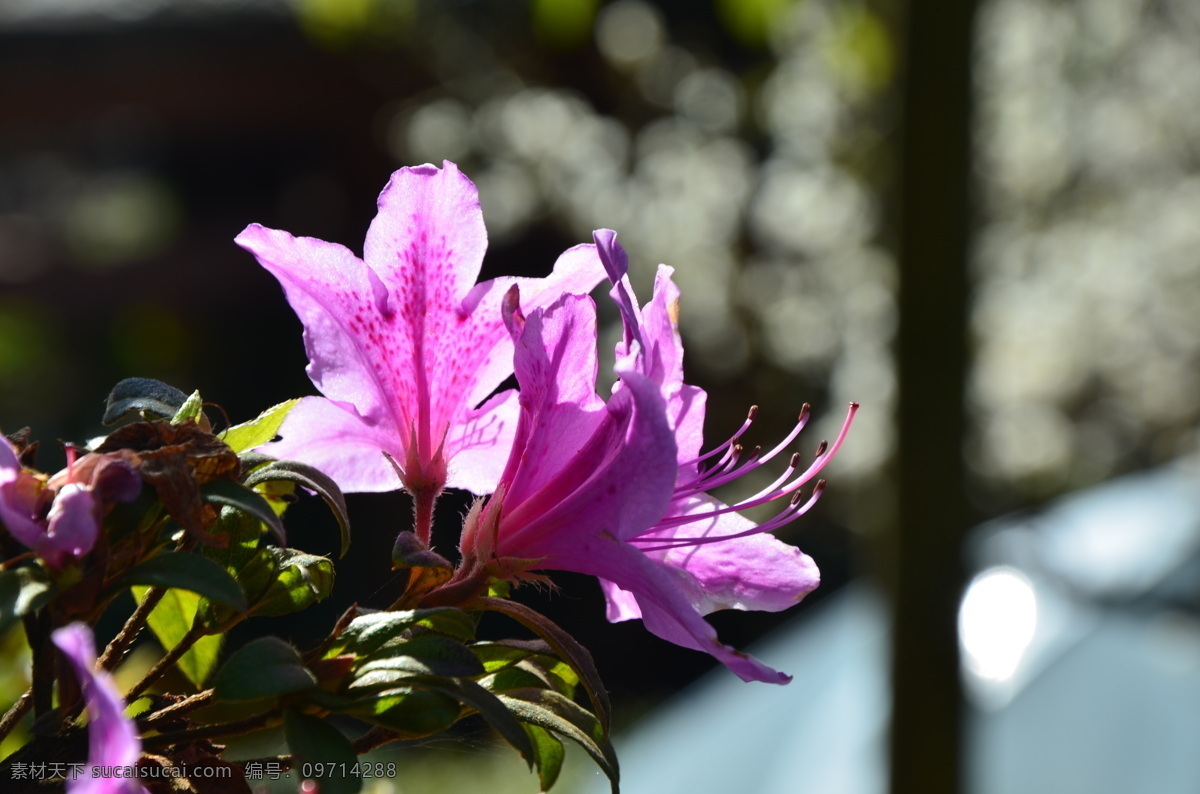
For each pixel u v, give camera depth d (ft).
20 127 41.01
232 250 43.65
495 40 33.09
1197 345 32.01
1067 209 30.66
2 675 7.47
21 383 45.93
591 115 31.65
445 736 6.60
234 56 36.65
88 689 3.91
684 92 32.07
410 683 4.78
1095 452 31.81
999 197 29.76
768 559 6.61
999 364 30.12
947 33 12.48
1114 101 30.19
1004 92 28.66
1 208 61.41
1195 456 30.07
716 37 36.94
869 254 28.50
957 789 13.03
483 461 6.35
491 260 34.42
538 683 5.59
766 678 5.17
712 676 35.76
